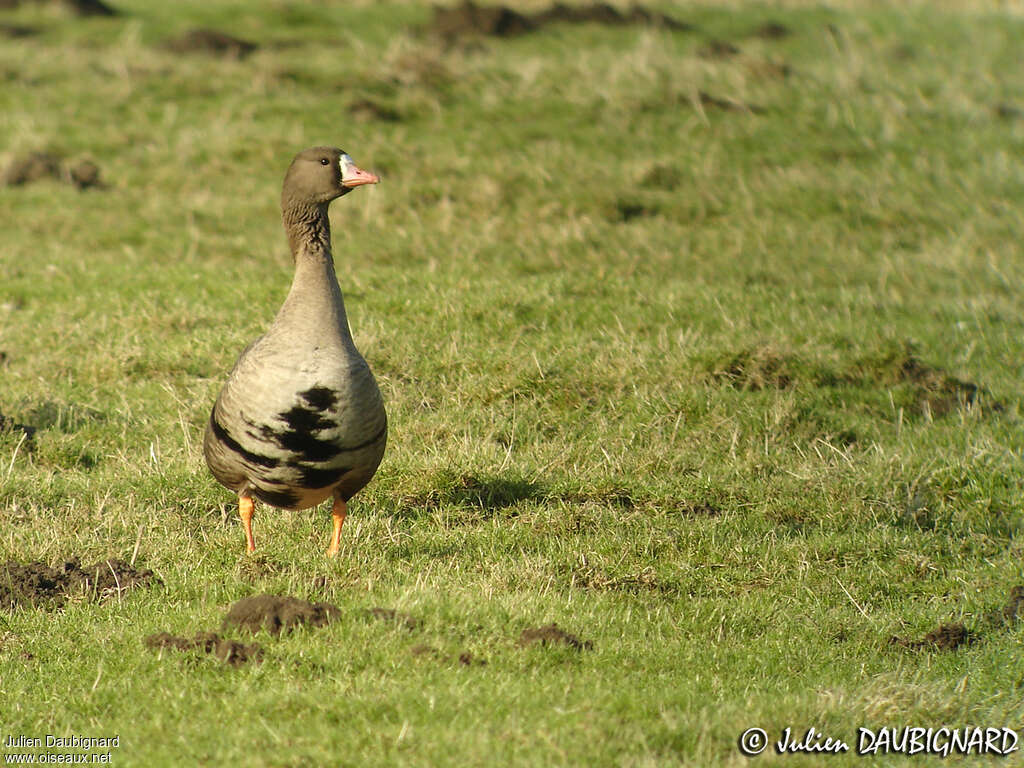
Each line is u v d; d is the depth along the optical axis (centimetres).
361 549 1161
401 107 2986
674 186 2712
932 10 4688
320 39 3584
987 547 1320
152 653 926
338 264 2211
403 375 1655
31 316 1888
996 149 3145
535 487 1383
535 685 877
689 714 848
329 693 852
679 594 1159
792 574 1225
